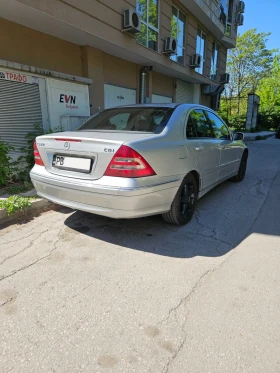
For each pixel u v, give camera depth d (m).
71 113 6.30
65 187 2.85
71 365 1.60
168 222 3.51
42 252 2.84
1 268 2.54
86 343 1.75
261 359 1.66
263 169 7.43
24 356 1.65
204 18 13.55
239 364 1.62
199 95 16.73
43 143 3.13
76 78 6.18
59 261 2.68
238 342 1.78
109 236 3.22
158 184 2.80
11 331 1.83
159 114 3.46
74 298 2.16
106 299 2.16
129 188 2.54
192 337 1.81
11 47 6.26
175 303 2.13
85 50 8.03
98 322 1.93
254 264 2.69
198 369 1.58
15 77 5.06
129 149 2.57
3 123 5.00
